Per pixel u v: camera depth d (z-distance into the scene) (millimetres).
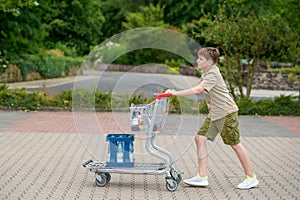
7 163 7465
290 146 9406
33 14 24422
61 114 13812
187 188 6133
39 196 5695
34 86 22219
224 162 7746
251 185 6145
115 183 6336
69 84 23875
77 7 37188
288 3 15547
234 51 15445
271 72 25875
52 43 35375
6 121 12148
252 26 14984
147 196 5742
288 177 6820
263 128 11891
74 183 6309
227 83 15398
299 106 14930
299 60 16172
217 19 15562
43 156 8008
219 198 5707
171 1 36781
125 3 44781
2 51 25172
